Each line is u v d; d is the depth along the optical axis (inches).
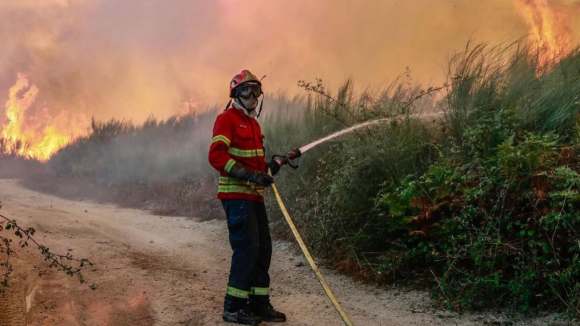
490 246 205.5
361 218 252.1
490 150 232.4
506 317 193.0
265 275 194.9
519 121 239.5
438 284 212.4
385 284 227.6
